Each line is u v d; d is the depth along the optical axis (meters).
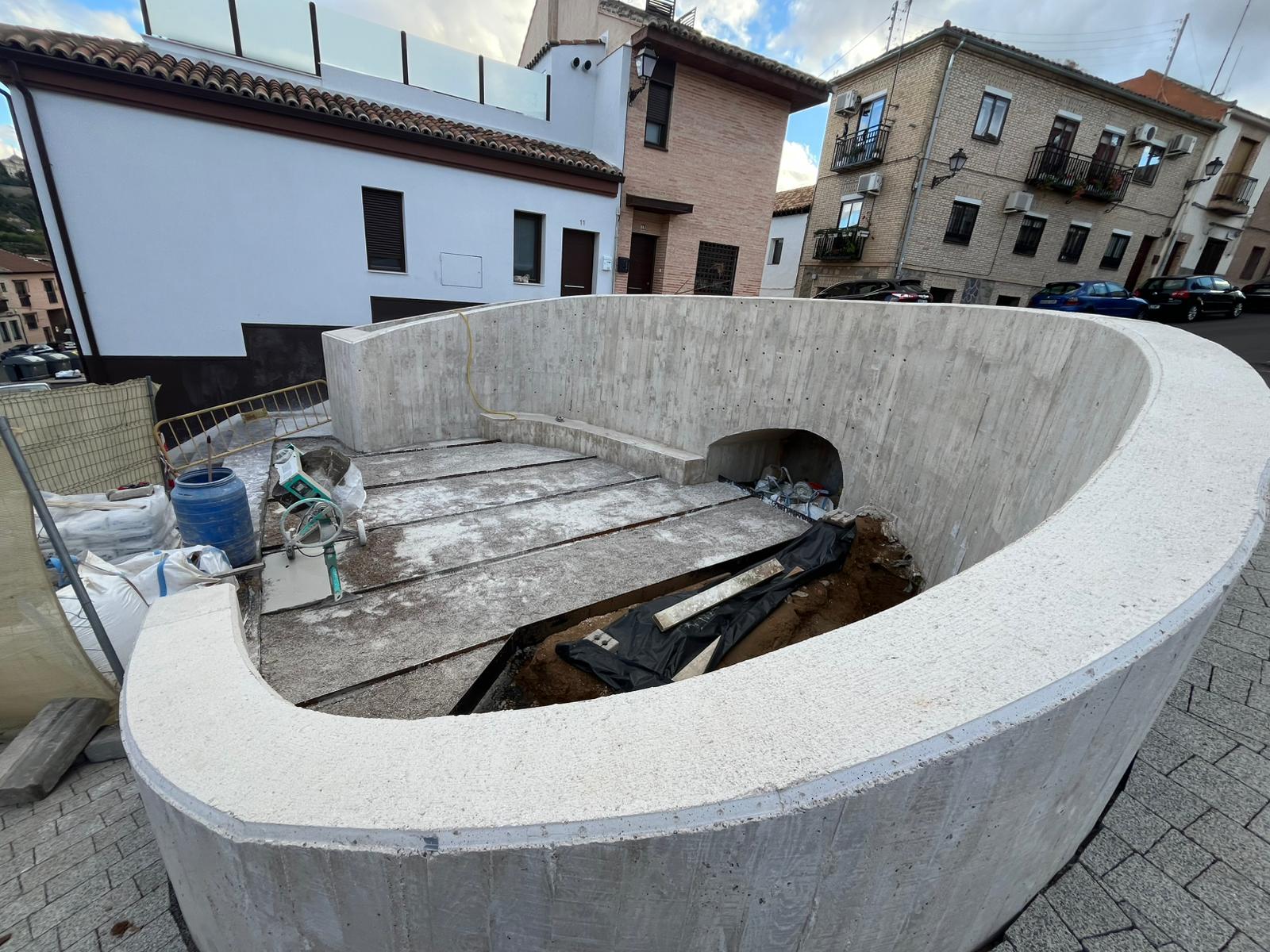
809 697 1.00
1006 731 0.90
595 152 11.77
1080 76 15.98
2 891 1.94
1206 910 1.36
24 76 6.36
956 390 3.96
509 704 3.35
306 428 7.69
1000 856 1.14
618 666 3.23
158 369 7.95
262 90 7.75
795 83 11.77
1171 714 1.96
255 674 1.62
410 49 9.67
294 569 4.07
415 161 8.95
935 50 14.98
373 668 3.18
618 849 0.88
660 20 10.13
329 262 8.74
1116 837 1.55
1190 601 1.03
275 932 1.15
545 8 13.88
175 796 1.11
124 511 3.52
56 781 2.46
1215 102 18.73
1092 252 18.91
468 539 4.77
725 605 3.75
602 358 7.26
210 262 7.94
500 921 0.99
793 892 0.98
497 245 10.11
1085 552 1.20
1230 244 21.28
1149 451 1.49
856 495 5.00
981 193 16.66
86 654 2.64
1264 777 1.71
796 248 21.72
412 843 0.92
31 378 21.41
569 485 6.19
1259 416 1.61
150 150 7.23
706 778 0.90
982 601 1.13
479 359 7.48
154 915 1.78
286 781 1.08
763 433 6.32
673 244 12.21
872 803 0.88
